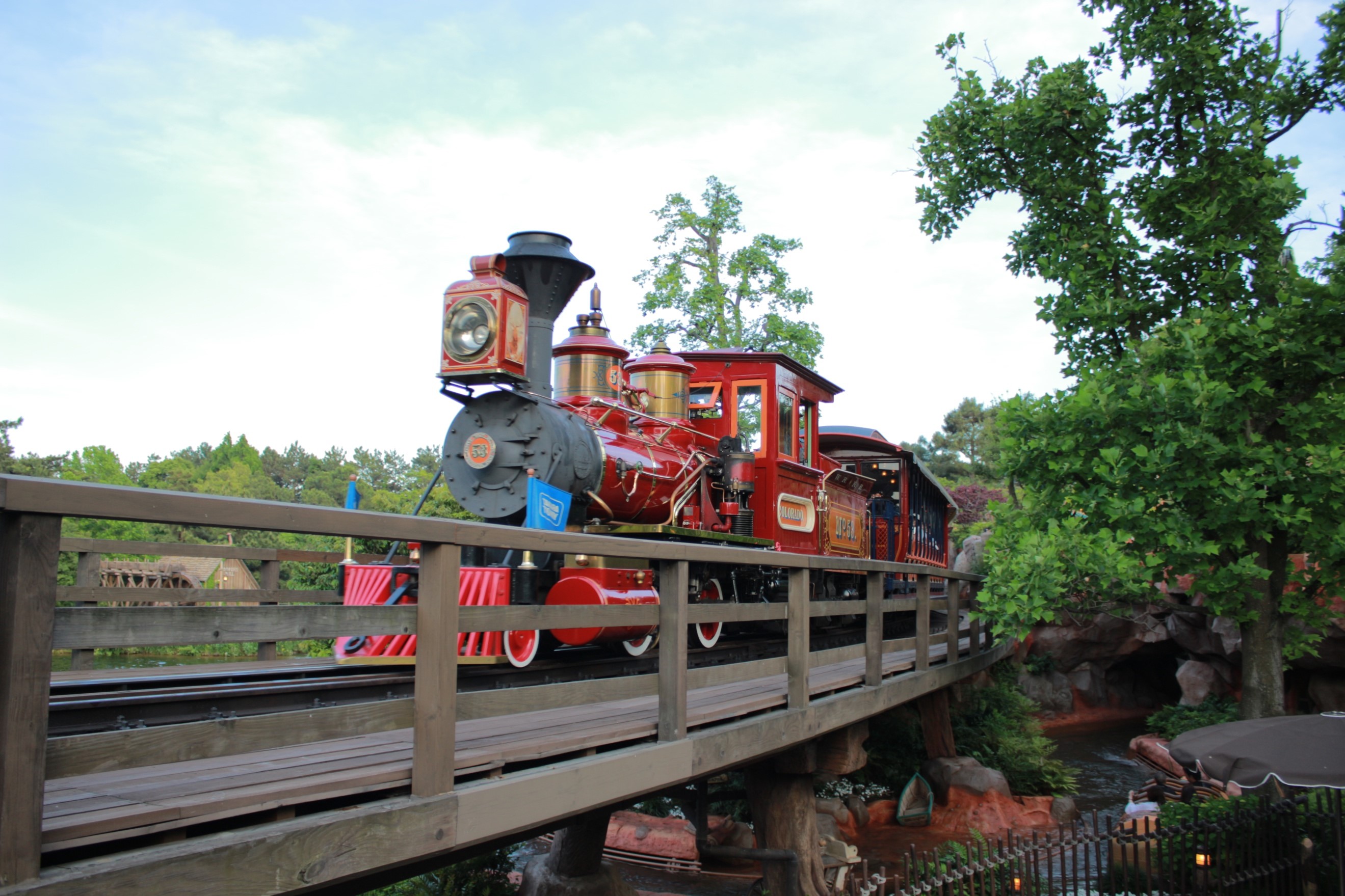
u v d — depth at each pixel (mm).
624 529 7242
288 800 2889
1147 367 9703
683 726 4898
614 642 7387
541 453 6766
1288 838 7734
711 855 8484
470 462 6859
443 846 3254
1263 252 10516
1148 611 19172
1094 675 21156
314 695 4977
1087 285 11039
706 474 9414
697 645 8250
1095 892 7898
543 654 6816
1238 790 9742
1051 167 11633
